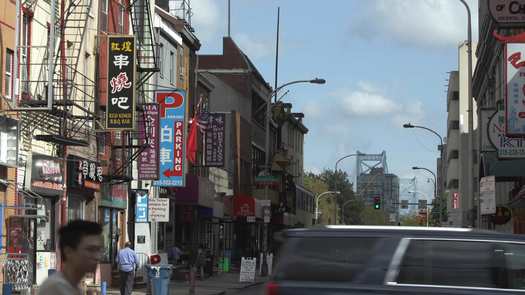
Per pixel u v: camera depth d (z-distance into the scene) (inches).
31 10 1006.4
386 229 361.7
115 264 1326.3
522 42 962.7
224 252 2020.2
